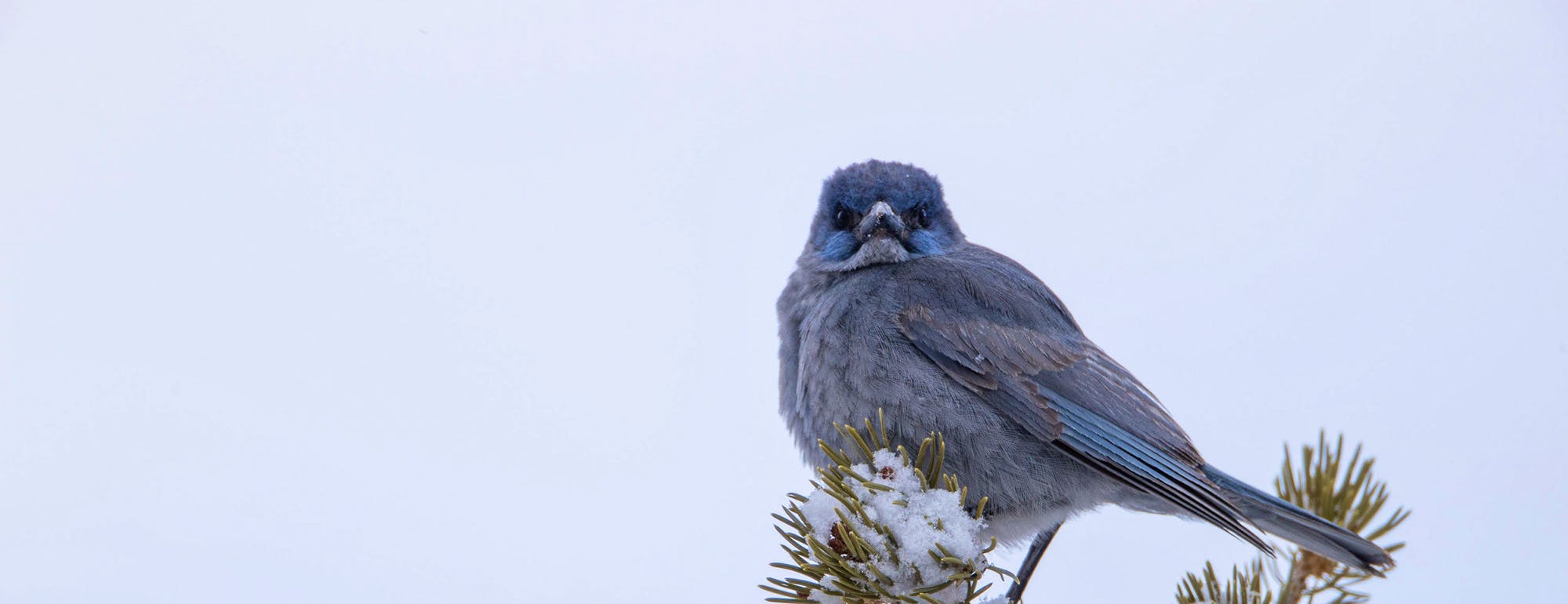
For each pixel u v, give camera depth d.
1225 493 10.44
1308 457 9.77
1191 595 8.54
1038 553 11.77
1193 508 10.55
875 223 12.22
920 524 7.93
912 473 8.29
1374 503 9.55
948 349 10.96
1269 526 9.84
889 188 12.64
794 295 12.57
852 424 11.00
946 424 10.80
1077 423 11.04
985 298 11.46
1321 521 9.02
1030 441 11.03
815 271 12.48
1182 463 10.80
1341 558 9.03
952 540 7.89
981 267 12.20
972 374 10.97
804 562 8.08
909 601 7.82
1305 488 9.76
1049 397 11.09
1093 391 11.20
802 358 11.43
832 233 12.55
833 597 8.07
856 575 7.86
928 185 12.96
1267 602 8.39
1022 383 10.98
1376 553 8.90
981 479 10.91
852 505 7.91
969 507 10.99
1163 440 11.09
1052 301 12.13
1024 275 12.41
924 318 11.07
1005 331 11.25
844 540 7.89
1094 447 11.01
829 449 8.41
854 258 12.30
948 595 8.00
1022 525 11.30
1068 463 11.16
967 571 7.90
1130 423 11.10
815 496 8.34
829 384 11.11
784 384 12.04
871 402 10.93
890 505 8.00
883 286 11.52
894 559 7.89
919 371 10.88
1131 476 10.98
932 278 11.66
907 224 12.66
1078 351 11.44
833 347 11.12
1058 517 11.32
